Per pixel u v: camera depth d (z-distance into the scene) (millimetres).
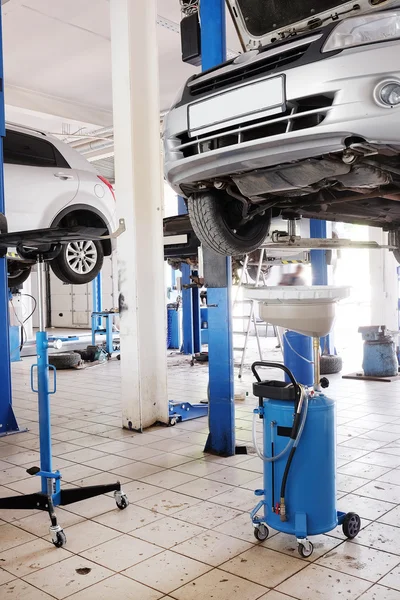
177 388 6391
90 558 2301
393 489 2957
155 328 4574
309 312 2338
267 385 2379
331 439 2328
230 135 2600
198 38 3721
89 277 5699
